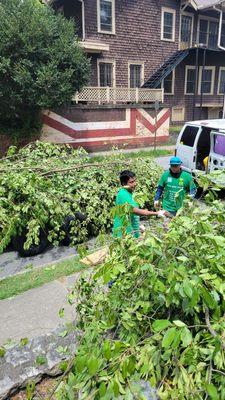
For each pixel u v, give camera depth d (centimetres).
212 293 201
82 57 1415
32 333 382
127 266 240
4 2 1317
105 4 1902
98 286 293
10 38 1243
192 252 226
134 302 234
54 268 536
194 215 251
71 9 1912
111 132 1744
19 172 590
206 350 183
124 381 187
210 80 2450
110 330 248
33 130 1523
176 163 524
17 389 285
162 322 181
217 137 873
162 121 1909
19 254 610
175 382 186
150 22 2084
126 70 2077
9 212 518
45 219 529
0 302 447
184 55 2128
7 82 1297
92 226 640
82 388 204
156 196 564
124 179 418
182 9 2183
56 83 1321
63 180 628
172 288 195
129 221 272
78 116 1634
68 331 326
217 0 2272
